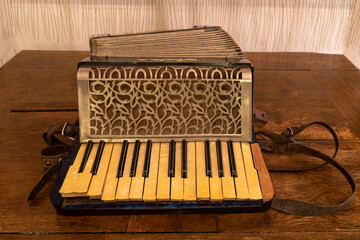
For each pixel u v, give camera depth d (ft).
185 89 3.26
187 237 2.95
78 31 7.08
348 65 6.28
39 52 6.85
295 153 3.96
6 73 5.90
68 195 2.86
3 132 4.32
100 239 2.92
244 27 7.04
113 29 7.09
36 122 4.54
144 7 6.82
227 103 3.28
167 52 3.62
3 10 6.67
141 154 3.17
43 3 6.73
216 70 3.26
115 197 2.82
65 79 5.72
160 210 2.96
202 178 2.96
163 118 3.29
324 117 4.67
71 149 3.29
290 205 3.06
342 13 6.79
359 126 4.49
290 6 6.77
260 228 3.02
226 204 2.94
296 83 5.57
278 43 7.20
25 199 3.31
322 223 3.06
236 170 3.00
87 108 3.25
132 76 3.25
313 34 7.07
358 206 3.23
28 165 3.77
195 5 6.79
